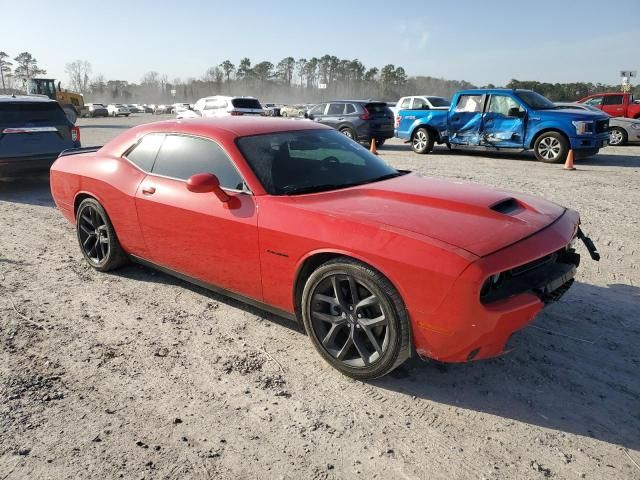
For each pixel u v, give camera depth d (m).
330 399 2.93
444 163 13.00
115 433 2.62
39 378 3.12
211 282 3.89
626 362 3.28
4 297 4.34
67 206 5.12
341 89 122.94
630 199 8.11
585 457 2.45
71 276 4.86
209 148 3.83
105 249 4.83
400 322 2.81
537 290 2.81
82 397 2.93
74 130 9.30
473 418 2.76
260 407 2.86
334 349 3.19
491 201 3.22
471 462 2.43
